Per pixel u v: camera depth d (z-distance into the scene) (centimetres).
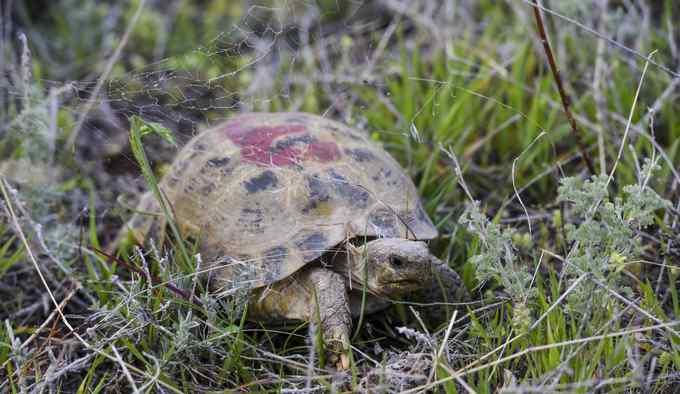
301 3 592
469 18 603
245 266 338
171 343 330
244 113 461
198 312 355
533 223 440
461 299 365
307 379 302
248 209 362
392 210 359
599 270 304
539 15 394
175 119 455
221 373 330
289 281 347
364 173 377
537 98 478
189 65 495
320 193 358
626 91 484
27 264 426
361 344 354
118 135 500
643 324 332
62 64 657
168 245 389
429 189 460
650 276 382
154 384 321
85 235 453
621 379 280
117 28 697
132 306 338
